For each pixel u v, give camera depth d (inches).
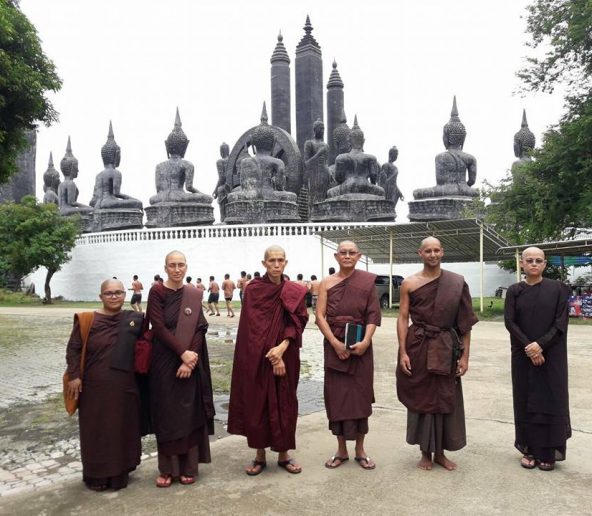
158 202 1359.5
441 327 185.6
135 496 171.2
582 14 646.5
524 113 1464.1
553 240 835.4
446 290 186.1
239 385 186.9
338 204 1295.5
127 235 1245.7
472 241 827.4
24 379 371.9
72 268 1338.6
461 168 1353.3
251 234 1160.8
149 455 214.5
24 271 1240.2
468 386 314.7
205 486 177.6
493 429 231.8
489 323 676.1
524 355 188.9
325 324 192.5
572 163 682.2
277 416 181.6
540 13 710.5
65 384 177.8
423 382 185.5
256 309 186.5
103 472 173.2
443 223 779.4
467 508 157.5
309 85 1772.9
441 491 169.6
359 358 190.9
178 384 178.1
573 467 188.2
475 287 1171.9
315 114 1781.5
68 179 1637.6
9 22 424.8
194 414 179.3
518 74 745.6
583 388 305.6
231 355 460.4
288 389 184.5
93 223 1449.3
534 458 189.2
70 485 181.8
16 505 166.6
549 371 183.3
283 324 186.4
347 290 194.2
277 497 167.6
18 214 1216.8
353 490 171.6
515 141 1455.5
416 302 189.3
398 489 171.6
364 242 952.3
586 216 700.0
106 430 174.4
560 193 708.0
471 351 444.1
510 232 866.8
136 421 181.5
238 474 187.5
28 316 891.4
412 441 189.5
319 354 460.8
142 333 182.1
